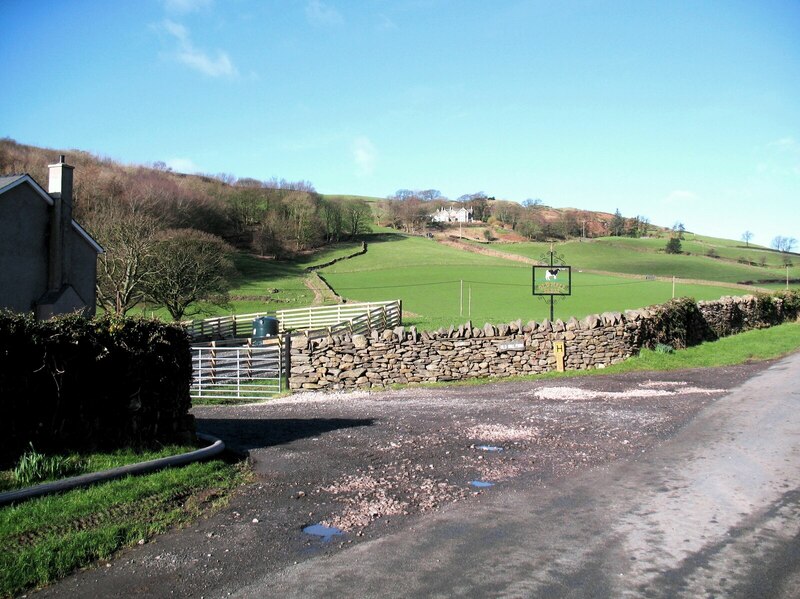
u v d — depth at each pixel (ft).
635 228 396.98
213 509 21.06
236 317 130.62
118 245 124.26
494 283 200.23
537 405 42.04
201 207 245.45
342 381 60.18
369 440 32.01
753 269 252.21
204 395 61.93
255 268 228.84
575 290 181.57
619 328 64.34
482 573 15.55
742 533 17.74
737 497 20.90
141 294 132.16
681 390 46.60
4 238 72.08
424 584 14.99
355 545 17.61
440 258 266.36
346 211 334.24
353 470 25.93
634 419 35.45
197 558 16.85
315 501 21.77
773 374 53.57
